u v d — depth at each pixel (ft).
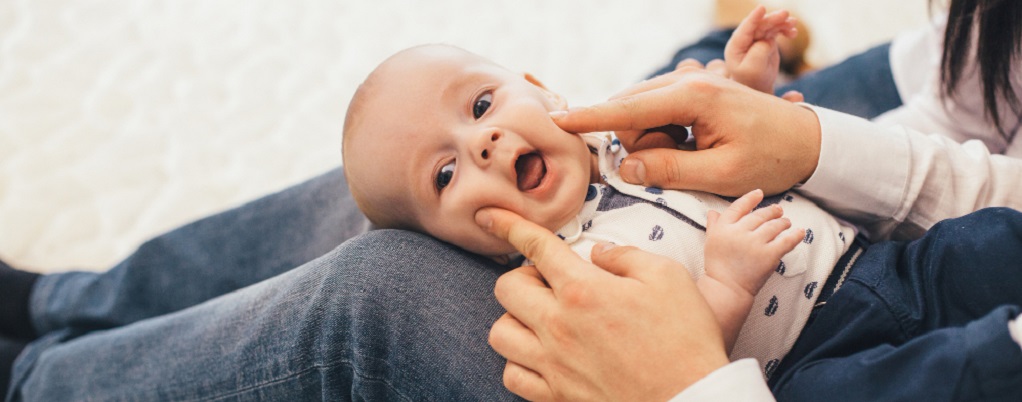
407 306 2.26
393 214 2.60
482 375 2.23
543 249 2.13
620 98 2.47
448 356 2.24
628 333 1.95
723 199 2.50
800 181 2.47
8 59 4.85
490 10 5.40
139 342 2.85
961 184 2.51
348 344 2.28
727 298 2.13
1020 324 1.81
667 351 1.92
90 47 4.99
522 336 2.11
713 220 2.27
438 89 2.49
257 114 4.80
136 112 4.75
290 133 4.74
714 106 2.35
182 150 4.61
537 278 2.23
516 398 2.20
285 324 2.39
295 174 4.56
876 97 3.57
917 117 3.20
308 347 2.33
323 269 2.38
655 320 1.95
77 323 3.44
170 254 3.34
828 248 2.41
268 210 3.33
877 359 2.00
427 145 2.45
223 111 4.80
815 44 5.45
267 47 5.12
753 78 2.80
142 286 3.35
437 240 2.48
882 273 2.27
